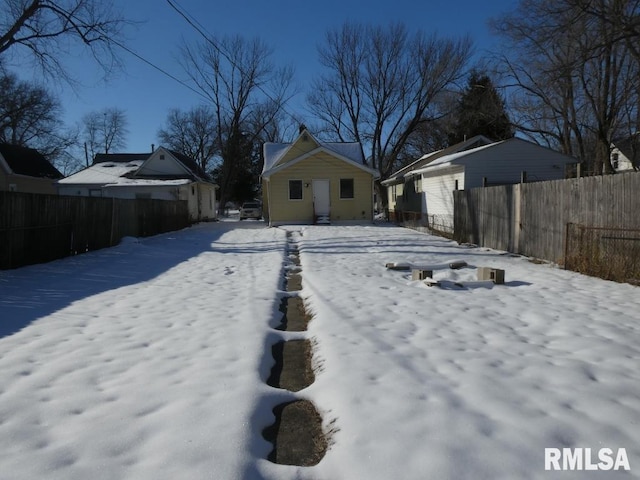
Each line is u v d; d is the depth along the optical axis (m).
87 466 2.68
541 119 30.42
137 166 36.22
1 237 9.92
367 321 5.88
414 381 3.88
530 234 11.97
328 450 3.01
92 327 5.71
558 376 3.98
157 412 3.38
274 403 3.77
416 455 2.76
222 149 45.59
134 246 15.90
